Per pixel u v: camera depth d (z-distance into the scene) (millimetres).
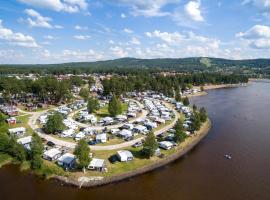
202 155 109812
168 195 78562
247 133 139875
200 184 85625
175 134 117750
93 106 170250
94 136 123750
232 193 80562
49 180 85875
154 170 95000
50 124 123938
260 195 79688
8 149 99875
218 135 136625
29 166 94438
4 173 90438
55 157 97125
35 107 180375
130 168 92938
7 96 189750
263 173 93875
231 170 96250
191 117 149625
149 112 177000
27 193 78250
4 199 74938
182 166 99000
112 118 154375
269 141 127250
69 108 177125
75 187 81750
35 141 96938
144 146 102000
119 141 117312
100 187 82188
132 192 79750
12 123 138500
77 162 92188
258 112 191875
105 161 96188
